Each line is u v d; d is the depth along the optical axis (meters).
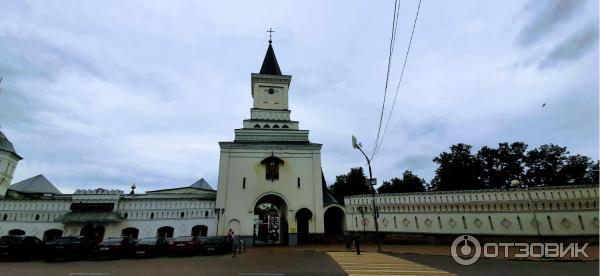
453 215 26.91
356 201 31.83
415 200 28.95
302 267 13.71
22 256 17.02
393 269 12.83
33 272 12.55
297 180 32.81
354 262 15.52
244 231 30.22
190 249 20.19
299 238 31.84
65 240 18.28
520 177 41.97
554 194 24.22
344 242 30.20
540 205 24.39
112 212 28.97
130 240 20.27
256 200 31.53
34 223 27.75
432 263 14.94
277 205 35.66
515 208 25.05
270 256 19.55
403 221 28.84
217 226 29.88
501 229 24.95
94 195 29.59
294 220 31.17
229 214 30.59
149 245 19.38
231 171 32.28
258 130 36.22
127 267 14.17
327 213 34.03
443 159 44.84
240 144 33.41
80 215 28.22
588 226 22.62
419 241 27.42
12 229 27.25
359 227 30.59
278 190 32.12
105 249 18.03
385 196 30.53
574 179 39.59
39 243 18.17
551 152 41.34
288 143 35.41
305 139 36.53
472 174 42.66
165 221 29.59
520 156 42.53
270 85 41.06
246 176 32.31
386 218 29.70
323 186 36.47
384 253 20.70
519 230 24.38
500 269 12.78
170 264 15.35
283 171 33.03
